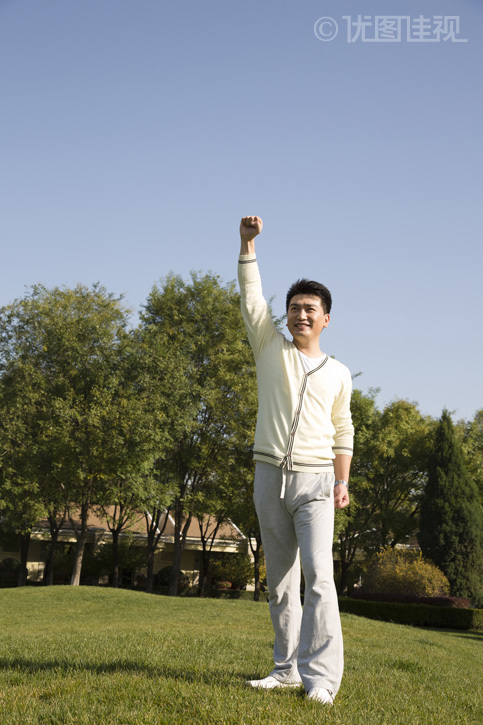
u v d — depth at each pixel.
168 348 27.05
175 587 28.30
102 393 23.92
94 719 2.97
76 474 23.27
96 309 27.08
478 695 4.97
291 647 3.80
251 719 2.94
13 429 24.05
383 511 33.91
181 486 28.73
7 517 26.42
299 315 3.75
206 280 29.97
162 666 4.62
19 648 6.30
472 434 37.16
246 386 27.09
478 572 28.52
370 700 3.77
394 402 37.81
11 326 26.69
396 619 24.27
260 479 3.63
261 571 32.72
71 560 34.12
